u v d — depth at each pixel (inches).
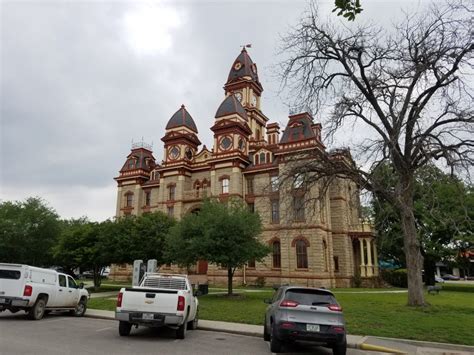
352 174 772.6
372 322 564.1
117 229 1251.2
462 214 1168.2
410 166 737.0
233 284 1572.3
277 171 1615.4
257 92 2230.6
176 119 1955.0
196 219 1027.3
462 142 682.2
